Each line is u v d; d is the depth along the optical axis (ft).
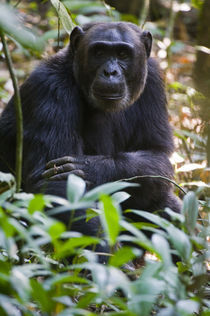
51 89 36.52
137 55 37.29
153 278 18.10
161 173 37.29
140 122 40.47
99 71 35.81
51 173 33.40
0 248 26.30
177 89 54.03
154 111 40.45
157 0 71.61
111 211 16.90
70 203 17.99
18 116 21.13
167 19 69.21
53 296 17.60
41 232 16.81
